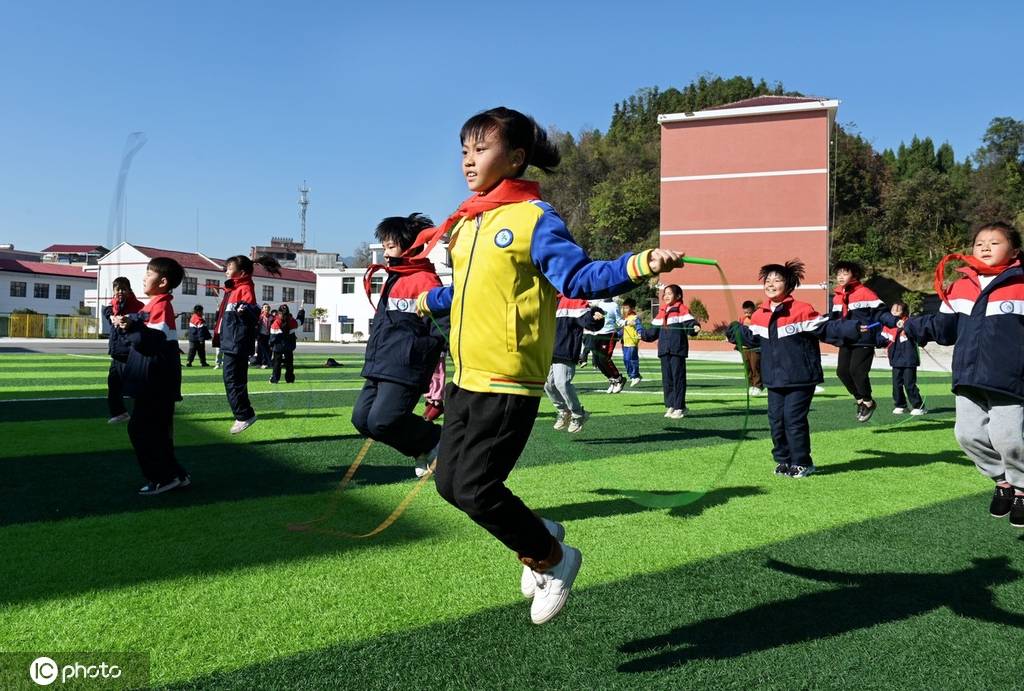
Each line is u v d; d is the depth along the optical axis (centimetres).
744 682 239
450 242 261
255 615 285
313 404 1027
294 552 360
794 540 394
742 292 3341
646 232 5388
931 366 2434
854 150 6769
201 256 5234
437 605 297
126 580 320
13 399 1034
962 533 412
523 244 236
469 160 256
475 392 242
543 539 251
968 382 400
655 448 692
